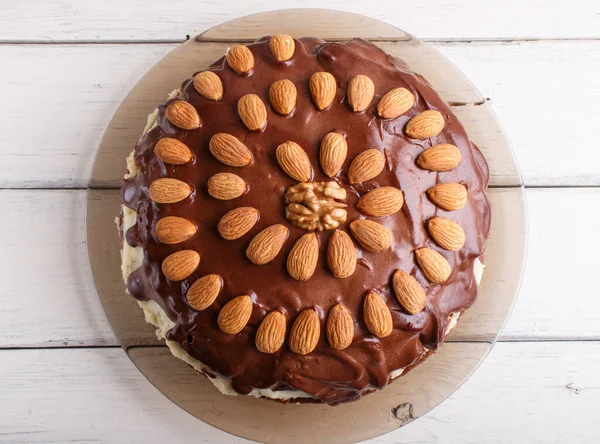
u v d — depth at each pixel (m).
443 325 0.33
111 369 0.42
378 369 0.33
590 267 0.42
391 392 0.39
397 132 0.33
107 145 0.40
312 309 0.31
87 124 0.42
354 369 0.32
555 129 0.42
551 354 0.42
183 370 0.39
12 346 0.42
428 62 0.41
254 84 0.33
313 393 0.33
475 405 0.42
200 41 0.41
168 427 0.42
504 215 0.40
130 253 0.35
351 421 0.39
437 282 0.32
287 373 0.32
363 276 0.31
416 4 0.43
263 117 0.32
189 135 0.33
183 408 0.39
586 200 0.42
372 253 0.32
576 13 0.43
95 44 0.42
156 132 0.35
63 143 0.42
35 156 0.42
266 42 0.35
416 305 0.31
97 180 0.40
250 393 0.36
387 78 0.34
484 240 0.35
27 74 0.42
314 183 0.32
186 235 0.32
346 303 0.31
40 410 0.41
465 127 0.40
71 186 0.42
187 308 0.32
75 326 0.42
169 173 0.33
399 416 0.39
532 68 0.43
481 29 0.43
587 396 0.42
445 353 0.39
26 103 0.42
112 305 0.39
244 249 0.32
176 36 0.43
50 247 0.42
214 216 0.32
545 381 0.42
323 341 0.32
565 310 0.42
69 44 0.42
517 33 0.43
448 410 0.42
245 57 0.34
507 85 0.42
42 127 0.42
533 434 0.42
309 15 0.41
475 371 0.42
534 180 0.42
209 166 0.32
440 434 0.42
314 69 0.34
